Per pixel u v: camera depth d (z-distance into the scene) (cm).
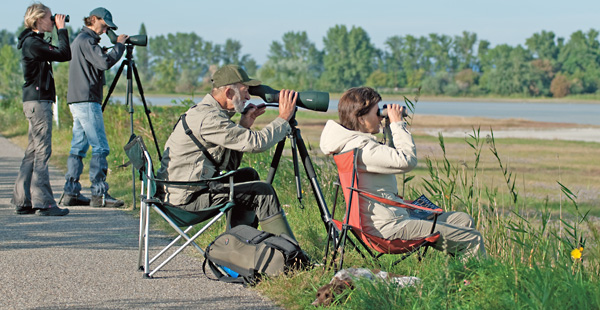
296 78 19525
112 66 995
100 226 931
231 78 666
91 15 1034
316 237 796
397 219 612
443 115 8738
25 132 2802
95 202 1091
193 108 671
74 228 915
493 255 740
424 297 550
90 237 859
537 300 504
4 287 638
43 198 1000
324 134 638
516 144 3712
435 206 666
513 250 755
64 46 982
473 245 622
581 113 10325
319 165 1165
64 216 1007
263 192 671
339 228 628
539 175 2248
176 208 664
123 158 1528
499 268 588
